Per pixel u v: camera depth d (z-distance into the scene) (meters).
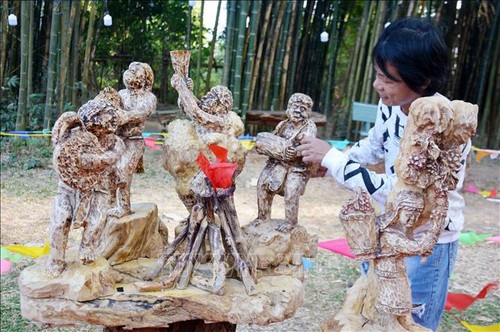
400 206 1.24
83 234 1.43
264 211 1.76
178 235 1.58
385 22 6.60
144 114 1.64
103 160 1.37
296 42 7.14
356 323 1.31
